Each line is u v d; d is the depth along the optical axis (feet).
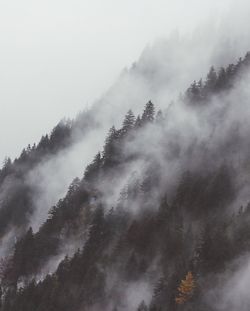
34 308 285.84
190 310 239.71
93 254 310.24
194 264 262.06
